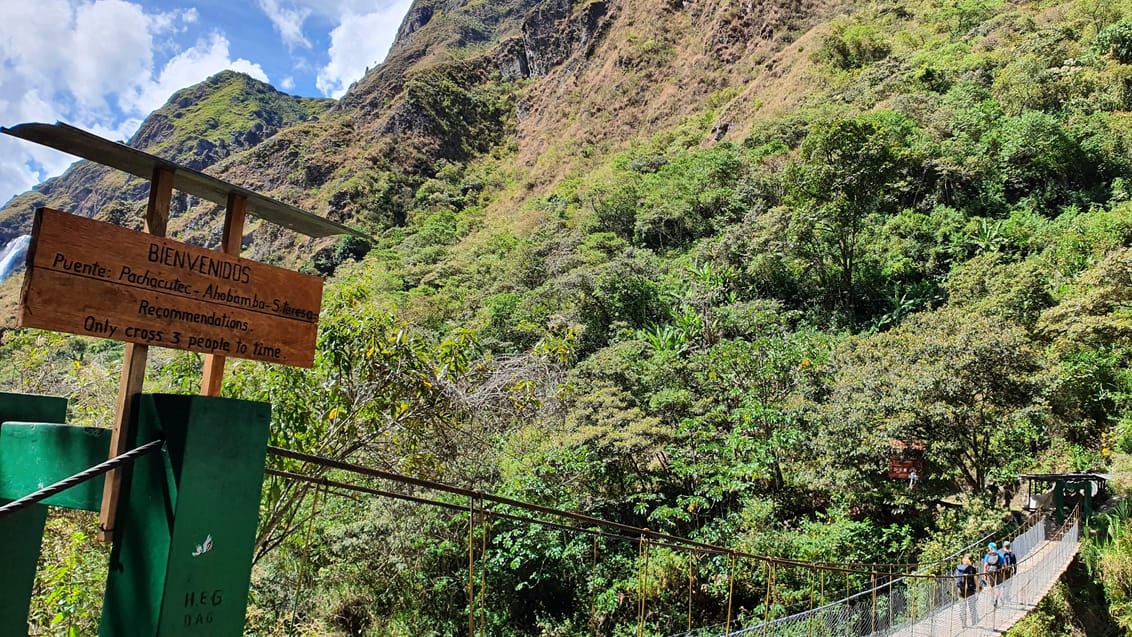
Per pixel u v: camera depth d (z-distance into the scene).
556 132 104.69
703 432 16.42
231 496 1.64
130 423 1.65
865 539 14.38
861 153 31.28
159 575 1.47
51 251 1.57
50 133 1.62
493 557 12.98
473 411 6.66
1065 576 13.54
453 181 105.75
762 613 12.28
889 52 62.16
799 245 32.62
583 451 14.59
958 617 10.73
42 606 5.09
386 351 5.89
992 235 30.17
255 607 8.86
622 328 29.66
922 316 19.12
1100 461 17.30
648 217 45.59
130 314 1.72
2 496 1.82
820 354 20.16
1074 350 19.97
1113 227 25.81
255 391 5.91
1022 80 41.25
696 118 80.06
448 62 130.00
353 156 111.75
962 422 15.62
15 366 6.41
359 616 12.23
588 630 12.73
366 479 9.43
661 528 15.16
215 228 32.84
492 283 48.06
